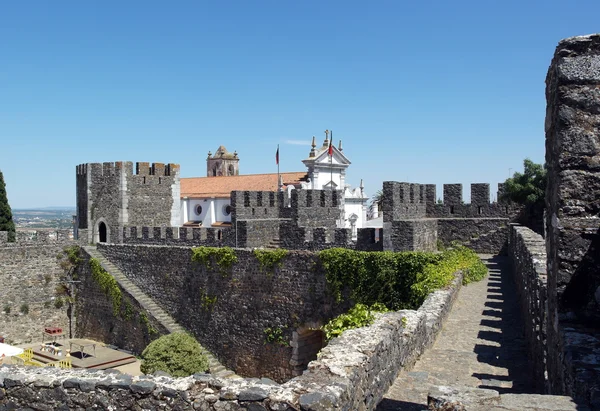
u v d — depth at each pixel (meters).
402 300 27.19
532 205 39.38
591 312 8.39
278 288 31.80
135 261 39.97
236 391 7.91
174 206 50.66
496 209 40.53
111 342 40.41
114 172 47.53
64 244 43.38
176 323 37.03
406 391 10.77
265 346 32.41
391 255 27.69
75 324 43.31
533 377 12.93
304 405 7.27
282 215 45.56
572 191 8.56
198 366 29.64
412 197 38.47
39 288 42.03
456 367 13.66
